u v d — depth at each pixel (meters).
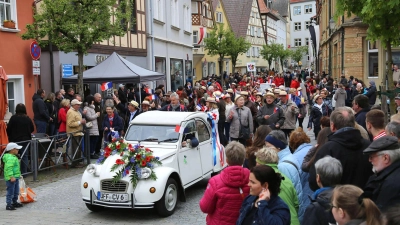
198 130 10.45
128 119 17.38
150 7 28.84
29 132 12.34
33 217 8.76
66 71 19.48
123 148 8.84
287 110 14.21
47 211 9.19
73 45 15.89
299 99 18.17
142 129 9.96
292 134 6.76
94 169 8.80
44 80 19.14
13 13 16.80
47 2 15.48
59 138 12.97
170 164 9.07
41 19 15.77
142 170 8.46
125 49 25.61
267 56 72.00
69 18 15.84
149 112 10.66
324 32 48.16
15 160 9.34
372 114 5.88
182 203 9.64
